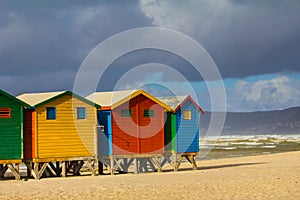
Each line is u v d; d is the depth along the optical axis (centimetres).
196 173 3312
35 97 3250
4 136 3033
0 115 3030
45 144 3134
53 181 2920
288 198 2172
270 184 2580
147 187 2539
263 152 7088
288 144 9612
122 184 2670
